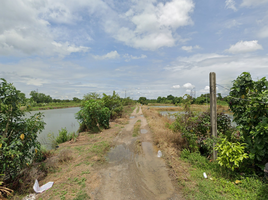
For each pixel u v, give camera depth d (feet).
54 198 11.39
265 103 11.73
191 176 13.79
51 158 18.35
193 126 18.42
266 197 9.84
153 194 11.85
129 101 111.96
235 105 14.83
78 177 14.39
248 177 12.09
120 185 13.17
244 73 14.35
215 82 15.93
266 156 12.30
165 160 18.19
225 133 16.96
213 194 10.86
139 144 24.99
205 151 18.28
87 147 23.04
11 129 13.97
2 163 12.17
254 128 13.06
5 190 11.27
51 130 38.73
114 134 31.01
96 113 33.99
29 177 13.57
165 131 27.89
